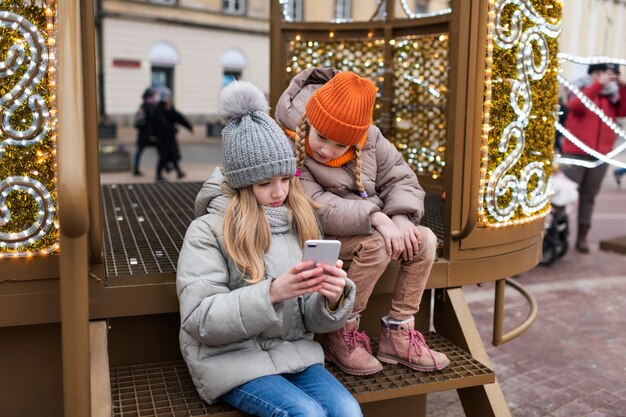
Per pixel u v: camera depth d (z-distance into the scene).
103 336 2.01
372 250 2.12
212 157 16.77
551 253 5.98
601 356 3.89
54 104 1.85
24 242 1.90
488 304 4.83
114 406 1.91
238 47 23.75
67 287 1.58
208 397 1.87
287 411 1.74
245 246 1.89
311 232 2.03
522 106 2.57
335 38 4.45
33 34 1.81
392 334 2.25
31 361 2.07
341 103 2.00
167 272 2.19
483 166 2.47
